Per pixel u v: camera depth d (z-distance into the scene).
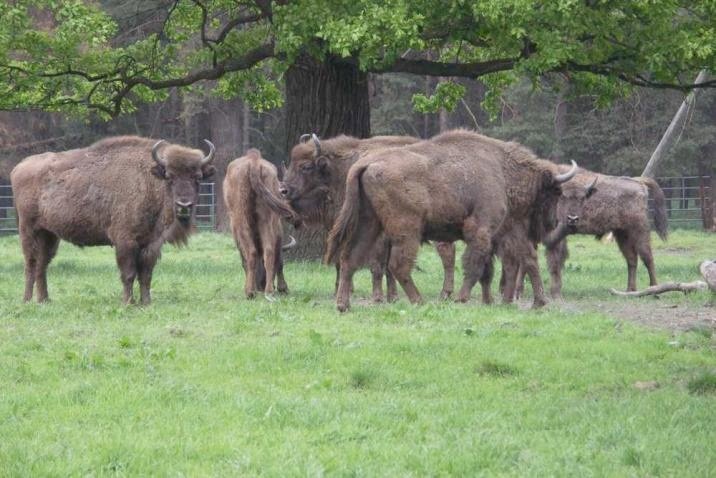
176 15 59.75
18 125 110.62
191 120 114.56
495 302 36.47
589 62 47.16
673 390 21.47
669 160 101.44
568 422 18.80
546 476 15.54
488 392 21.31
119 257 34.09
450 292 37.94
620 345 26.77
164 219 33.69
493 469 16.00
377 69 48.44
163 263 56.59
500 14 43.31
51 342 26.67
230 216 39.88
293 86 53.47
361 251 32.66
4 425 18.42
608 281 47.28
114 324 29.67
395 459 16.42
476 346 26.03
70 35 49.88
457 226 33.50
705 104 102.00
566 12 43.00
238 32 57.72
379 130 107.56
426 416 19.17
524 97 101.19
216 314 31.78
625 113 103.50
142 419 18.84
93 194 34.22
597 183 43.00
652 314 33.94
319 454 16.62
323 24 44.53
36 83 52.53
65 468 15.84
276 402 19.75
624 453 16.44
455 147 33.69
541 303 35.00
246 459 16.16
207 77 53.25
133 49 54.72
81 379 22.06
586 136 102.94
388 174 32.03
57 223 34.75
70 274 50.12
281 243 39.41
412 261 32.59
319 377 22.47
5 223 104.75
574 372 23.44
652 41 45.59
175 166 33.00
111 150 34.66
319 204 36.00
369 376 22.11
